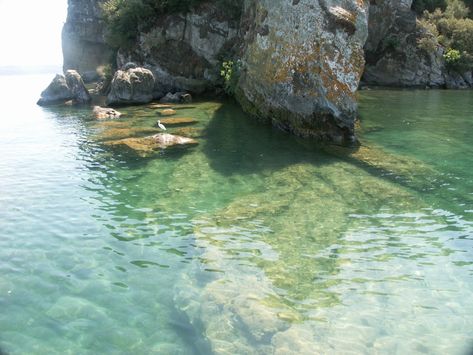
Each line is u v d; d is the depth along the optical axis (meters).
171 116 22.84
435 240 8.99
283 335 6.18
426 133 18.25
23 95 37.12
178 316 6.72
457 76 38.69
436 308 6.83
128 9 31.73
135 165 14.44
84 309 6.90
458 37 39.47
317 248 8.77
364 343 6.06
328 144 16.52
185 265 8.20
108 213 10.63
